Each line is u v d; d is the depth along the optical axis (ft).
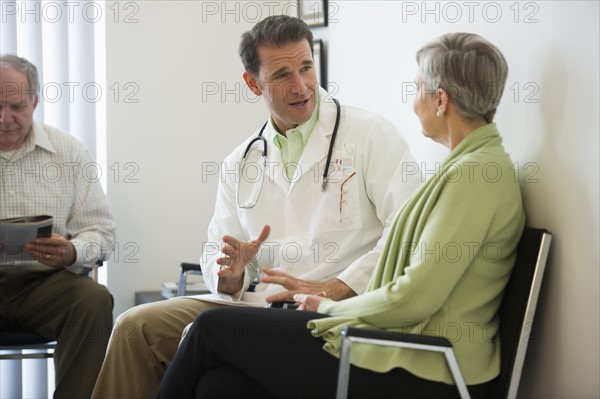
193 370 5.91
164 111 11.19
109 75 10.93
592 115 5.63
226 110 11.48
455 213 5.69
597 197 5.57
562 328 5.95
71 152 9.47
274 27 7.38
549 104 6.11
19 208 9.15
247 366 5.70
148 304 7.50
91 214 9.53
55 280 8.76
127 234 11.10
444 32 7.75
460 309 5.79
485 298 5.88
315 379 5.61
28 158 9.25
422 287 5.57
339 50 10.11
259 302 7.63
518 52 6.56
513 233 6.03
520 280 5.98
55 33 10.84
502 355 5.94
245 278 7.61
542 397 6.19
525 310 5.89
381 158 7.25
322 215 7.37
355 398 5.49
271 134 7.84
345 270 6.84
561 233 5.96
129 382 7.27
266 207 7.75
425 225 5.80
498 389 5.90
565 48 5.92
